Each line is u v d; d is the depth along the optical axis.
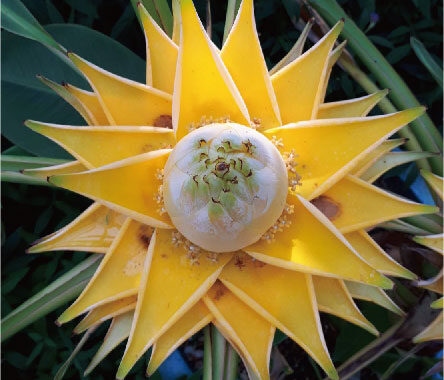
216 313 0.31
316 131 0.33
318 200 0.33
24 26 0.39
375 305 0.50
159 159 0.32
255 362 0.30
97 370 0.49
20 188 0.52
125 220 0.33
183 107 0.33
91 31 0.48
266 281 0.32
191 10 0.30
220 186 0.28
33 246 0.32
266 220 0.30
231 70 0.34
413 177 0.56
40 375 0.48
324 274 0.29
